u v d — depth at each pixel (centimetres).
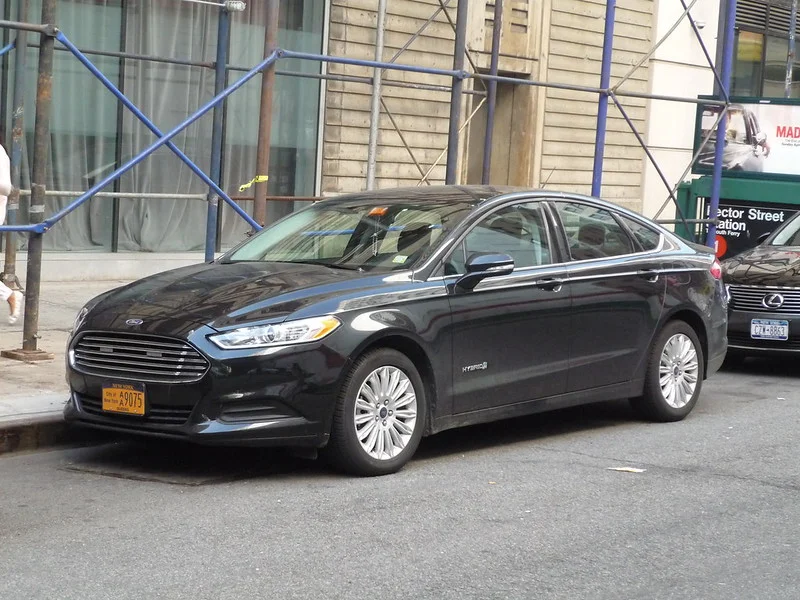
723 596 508
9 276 1130
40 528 581
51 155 1296
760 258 1116
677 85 1992
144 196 977
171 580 508
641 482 695
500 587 510
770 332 1070
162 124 1380
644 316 841
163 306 683
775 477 713
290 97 1491
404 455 701
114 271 1345
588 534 590
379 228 767
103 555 540
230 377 645
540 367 774
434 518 611
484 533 587
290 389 653
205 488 661
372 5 1538
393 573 524
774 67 2266
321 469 707
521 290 759
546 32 1750
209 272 741
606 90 1298
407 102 1584
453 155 1178
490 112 1484
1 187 945
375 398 688
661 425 866
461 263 739
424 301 709
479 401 741
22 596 485
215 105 1011
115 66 1338
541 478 700
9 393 797
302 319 661
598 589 511
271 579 512
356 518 607
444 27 1609
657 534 593
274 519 602
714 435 831
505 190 809
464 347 728
